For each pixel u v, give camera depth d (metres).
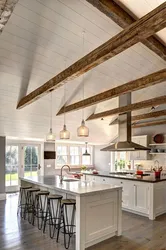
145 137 8.16
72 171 9.74
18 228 4.28
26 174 8.35
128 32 2.72
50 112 6.59
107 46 3.05
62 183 4.50
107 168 9.96
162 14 2.29
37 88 5.04
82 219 3.44
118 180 5.87
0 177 6.92
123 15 3.36
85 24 4.08
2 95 5.33
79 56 4.81
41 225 4.40
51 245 3.55
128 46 2.86
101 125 8.38
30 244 3.58
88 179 6.84
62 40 4.33
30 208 5.23
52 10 3.70
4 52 4.28
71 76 3.85
